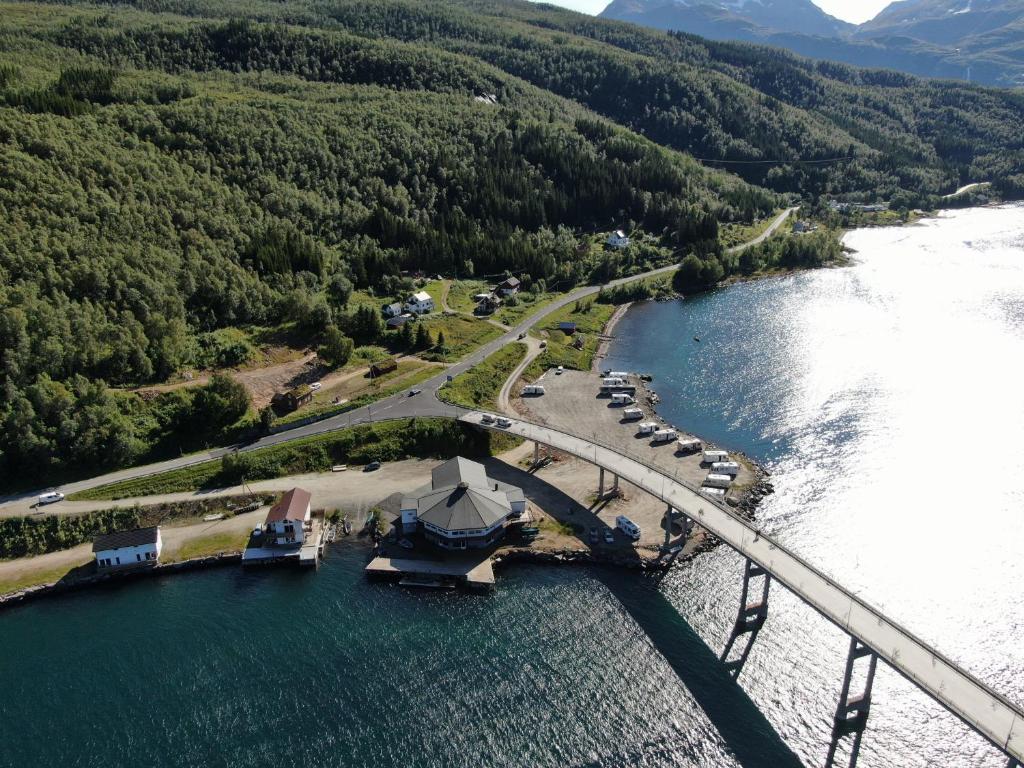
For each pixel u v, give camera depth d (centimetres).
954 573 9481
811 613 9081
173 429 12975
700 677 8188
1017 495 11050
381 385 14950
